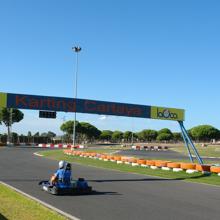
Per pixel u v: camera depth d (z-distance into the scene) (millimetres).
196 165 23531
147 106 24875
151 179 19984
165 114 25359
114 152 52031
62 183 13781
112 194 14094
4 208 10031
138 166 28188
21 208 10156
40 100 21922
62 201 12289
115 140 162875
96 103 23406
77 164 30344
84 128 129625
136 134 163000
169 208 11422
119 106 24031
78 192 13945
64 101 22531
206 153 54500
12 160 32000
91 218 9789
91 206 11492
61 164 14023
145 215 10297
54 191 13586
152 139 162500
